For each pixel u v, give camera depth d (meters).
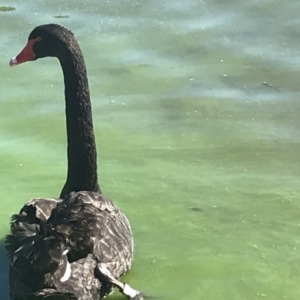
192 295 1.36
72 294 1.14
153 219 1.57
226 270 1.42
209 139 1.87
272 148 1.82
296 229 1.53
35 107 1.99
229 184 1.69
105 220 1.30
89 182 1.48
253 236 1.52
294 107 1.99
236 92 2.06
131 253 1.36
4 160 1.78
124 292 1.28
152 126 1.92
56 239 1.14
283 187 1.67
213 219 1.57
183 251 1.48
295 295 1.36
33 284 1.15
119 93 2.05
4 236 1.53
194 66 2.18
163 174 1.73
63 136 1.87
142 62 2.20
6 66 2.18
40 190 1.67
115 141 1.86
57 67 2.20
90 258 1.23
